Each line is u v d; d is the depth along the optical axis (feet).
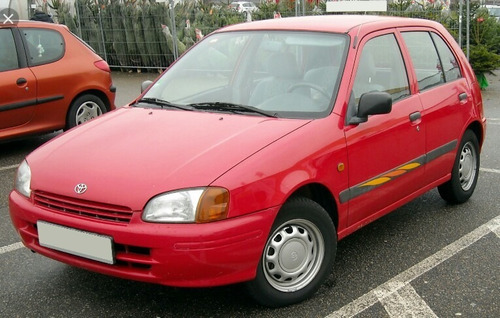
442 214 17.56
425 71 16.21
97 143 12.35
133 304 12.39
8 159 24.66
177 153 11.43
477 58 41.60
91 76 26.71
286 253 11.84
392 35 15.39
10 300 12.64
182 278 10.55
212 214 10.50
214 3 52.31
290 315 11.85
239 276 10.91
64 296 12.78
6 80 23.72
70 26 52.06
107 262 10.78
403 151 14.56
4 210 18.42
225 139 11.76
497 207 18.12
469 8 42.65
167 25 48.52
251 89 13.96
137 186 10.73
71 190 11.16
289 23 15.40
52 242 11.41
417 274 13.70
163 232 10.37
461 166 17.79
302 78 13.75
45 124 25.29
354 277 13.53
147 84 16.05
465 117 17.22
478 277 13.53
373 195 13.74
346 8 40.55
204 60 15.37
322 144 12.23
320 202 12.84
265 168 11.15
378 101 12.85
